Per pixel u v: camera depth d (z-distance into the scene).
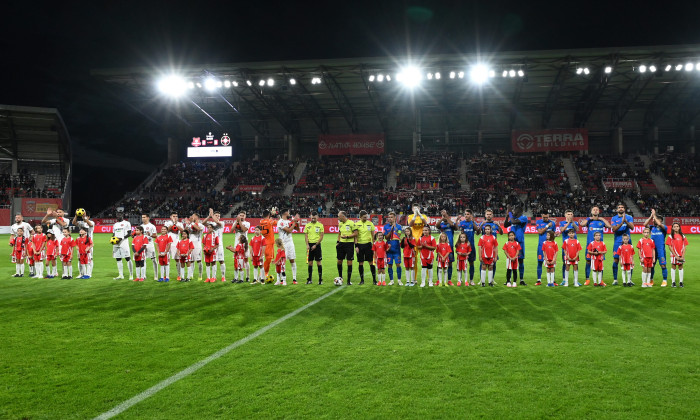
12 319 7.59
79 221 13.48
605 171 45.62
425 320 7.32
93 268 15.53
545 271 14.19
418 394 4.30
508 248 11.12
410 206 42.88
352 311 8.09
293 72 38.12
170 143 54.34
